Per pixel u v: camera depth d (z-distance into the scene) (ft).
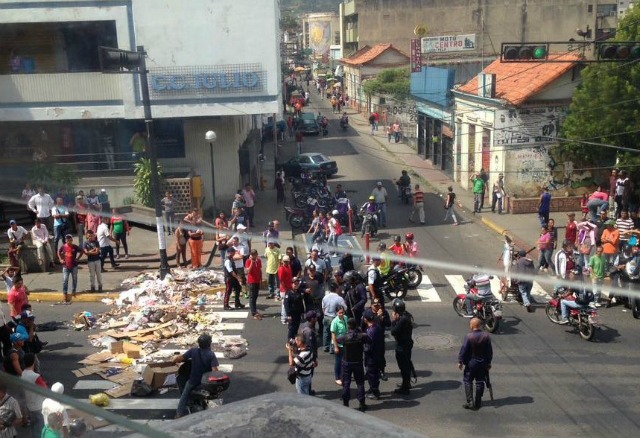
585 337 44.01
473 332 34.09
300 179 96.12
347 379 34.71
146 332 45.96
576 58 86.84
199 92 77.97
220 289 55.72
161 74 76.48
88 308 52.54
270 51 78.07
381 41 206.90
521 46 55.42
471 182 98.58
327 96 255.91
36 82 68.49
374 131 165.37
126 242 66.03
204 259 64.28
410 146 143.43
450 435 31.73
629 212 70.03
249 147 97.30
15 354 30.71
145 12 74.74
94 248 54.85
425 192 99.25
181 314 49.55
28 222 65.77
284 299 42.73
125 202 72.13
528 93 83.97
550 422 32.78
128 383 37.40
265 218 84.79
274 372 39.93
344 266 51.67
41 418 9.34
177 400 35.14
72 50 70.13
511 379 38.17
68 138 69.46
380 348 35.91
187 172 82.79
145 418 32.89
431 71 120.37
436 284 56.65
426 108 123.75
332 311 42.78
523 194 87.10
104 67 51.80
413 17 202.39
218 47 77.36
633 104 75.72
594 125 77.41
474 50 160.45
